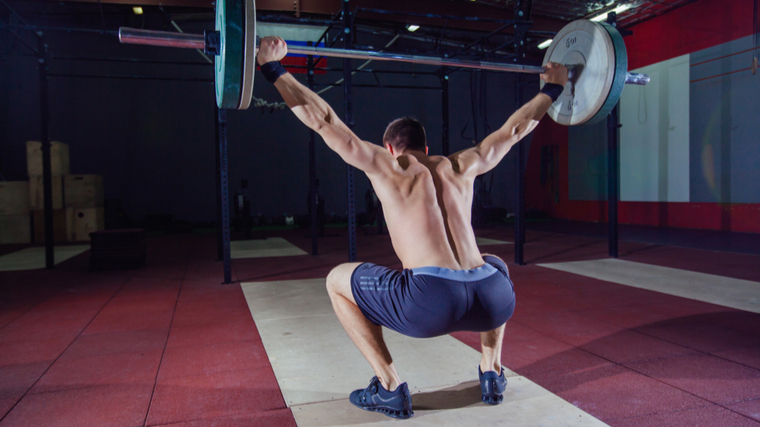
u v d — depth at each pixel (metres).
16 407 1.83
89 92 11.24
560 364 2.18
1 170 10.57
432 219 1.43
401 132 1.68
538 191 13.86
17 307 3.61
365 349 1.63
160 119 11.80
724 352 2.32
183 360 2.36
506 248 6.83
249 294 4.01
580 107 2.21
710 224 8.56
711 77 8.34
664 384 1.93
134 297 3.95
